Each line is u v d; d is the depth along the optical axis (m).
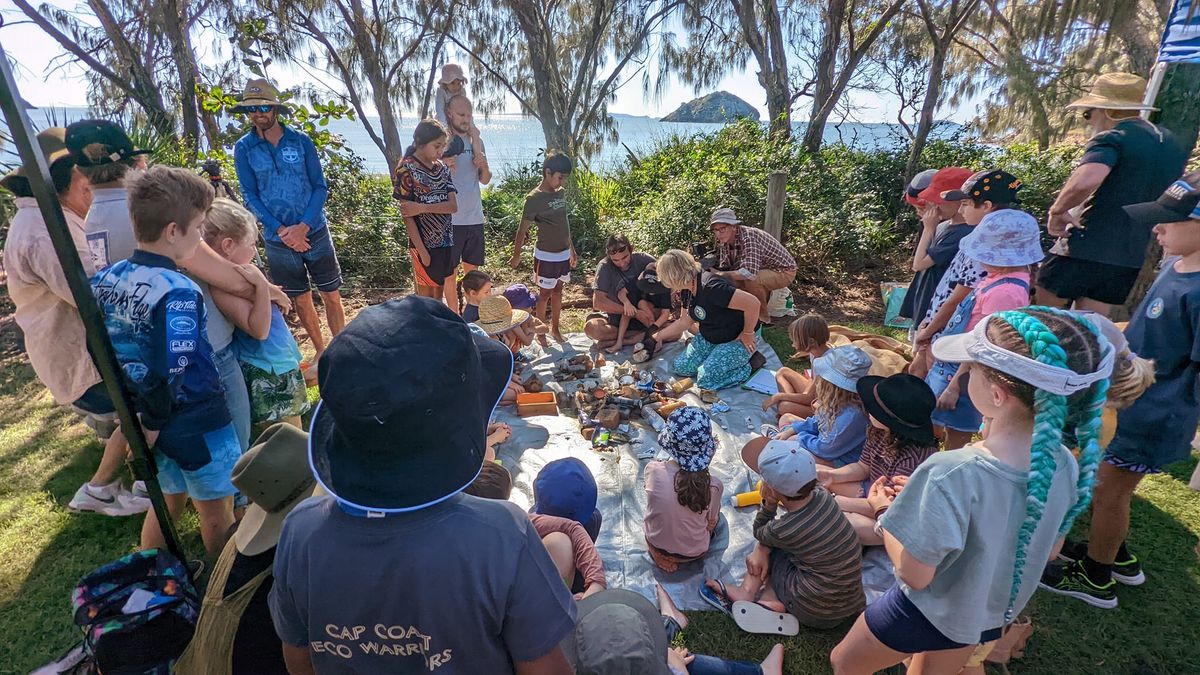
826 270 8.10
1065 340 1.64
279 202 4.81
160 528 2.60
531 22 12.06
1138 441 2.67
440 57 14.59
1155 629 2.85
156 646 2.20
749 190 8.38
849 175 9.71
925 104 10.00
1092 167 3.87
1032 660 2.71
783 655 2.70
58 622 2.84
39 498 3.65
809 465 2.62
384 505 1.12
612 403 4.48
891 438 3.18
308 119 8.41
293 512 1.26
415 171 5.12
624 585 3.06
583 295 7.50
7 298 6.72
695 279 4.86
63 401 3.17
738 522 3.44
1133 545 3.34
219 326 3.04
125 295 2.38
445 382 1.11
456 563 1.12
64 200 3.03
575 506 2.84
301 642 1.33
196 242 2.55
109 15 9.17
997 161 9.41
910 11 11.79
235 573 1.86
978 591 1.84
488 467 2.75
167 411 2.45
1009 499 1.75
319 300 7.33
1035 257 3.06
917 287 4.51
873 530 3.06
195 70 9.77
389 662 1.21
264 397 3.50
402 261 8.09
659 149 12.18
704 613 2.95
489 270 8.45
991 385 1.75
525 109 15.55
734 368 4.89
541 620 1.21
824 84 11.27
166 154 7.68
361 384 1.06
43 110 5.86
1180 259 2.69
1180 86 4.20
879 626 2.09
